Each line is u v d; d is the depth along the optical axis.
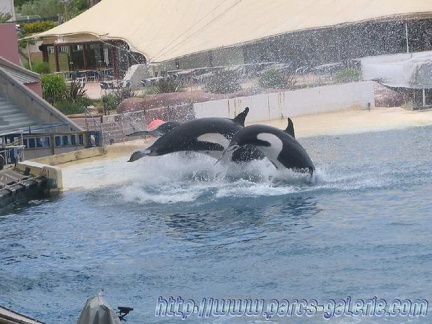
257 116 57.25
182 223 33.91
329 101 57.97
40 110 56.28
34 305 26.70
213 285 27.09
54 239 33.28
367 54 74.56
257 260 28.95
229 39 73.69
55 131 55.25
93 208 37.47
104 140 54.56
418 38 73.19
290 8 75.81
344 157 42.88
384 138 47.06
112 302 26.42
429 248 28.39
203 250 30.45
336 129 51.22
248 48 78.44
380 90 58.66
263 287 26.52
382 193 35.47
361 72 64.56
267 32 73.06
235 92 64.50
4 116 55.94
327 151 44.78
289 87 65.75
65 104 66.12
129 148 52.25
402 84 59.28
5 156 47.53
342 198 35.25
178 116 56.66
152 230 33.34
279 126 54.31
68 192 41.25
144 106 61.44
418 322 23.00
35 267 30.17
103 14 85.38
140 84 76.50
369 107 57.88
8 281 28.86
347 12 72.38
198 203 36.59
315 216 33.19
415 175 37.91
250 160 39.28
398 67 60.28
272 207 35.00
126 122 56.34
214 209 35.53
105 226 34.47
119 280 28.31
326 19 72.38
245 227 32.66
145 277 28.33
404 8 70.31
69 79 83.00
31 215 37.25
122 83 72.75
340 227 31.53
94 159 49.75
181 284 27.44
